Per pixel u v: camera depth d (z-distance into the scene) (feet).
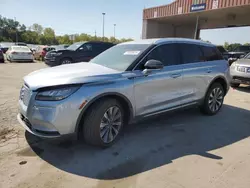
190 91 14.49
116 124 11.10
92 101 9.76
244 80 25.52
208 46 16.39
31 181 8.16
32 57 60.54
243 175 8.96
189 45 14.82
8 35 258.98
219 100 17.08
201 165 9.62
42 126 9.30
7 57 63.36
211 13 53.26
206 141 12.05
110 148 10.87
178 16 58.90
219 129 13.84
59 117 9.12
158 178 8.60
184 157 10.26
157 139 12.07
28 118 9.57
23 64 53.67
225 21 66.54
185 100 14.26
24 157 9.76
